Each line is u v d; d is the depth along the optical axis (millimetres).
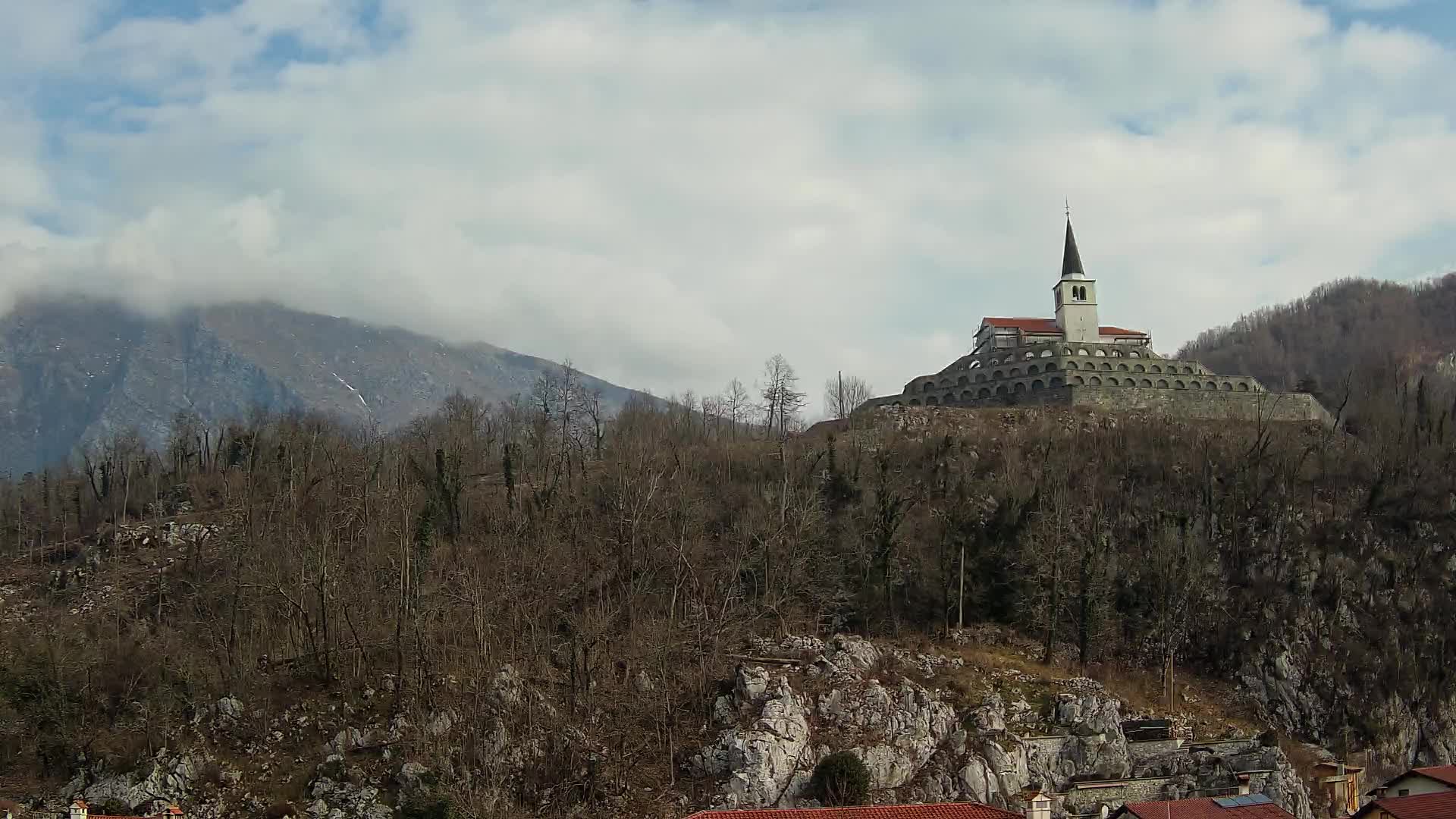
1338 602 163250
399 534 160875
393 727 128500
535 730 128125
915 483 182625
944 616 156625
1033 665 148375
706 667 137250
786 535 159875
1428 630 162500
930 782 126750
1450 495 177625
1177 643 158250
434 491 173375
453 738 127312
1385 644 159500
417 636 134125
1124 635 160125
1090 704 135500
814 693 133125
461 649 139250
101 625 147625
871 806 106562
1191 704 150375
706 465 194625
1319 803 135375
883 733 129625
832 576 157125
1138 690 149500
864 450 197000
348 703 131750
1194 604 164250
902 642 148125
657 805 121375
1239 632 161750
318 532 161625
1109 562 164750
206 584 155375
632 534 156375
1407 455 188125
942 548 162000
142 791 121500
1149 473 186625
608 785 123188
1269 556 169625
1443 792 103750
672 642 138875
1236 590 167500
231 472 196875
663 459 189250
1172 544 164750
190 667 133875
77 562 175250
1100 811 121625
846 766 121500
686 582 153500
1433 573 168250
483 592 145250
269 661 138750
